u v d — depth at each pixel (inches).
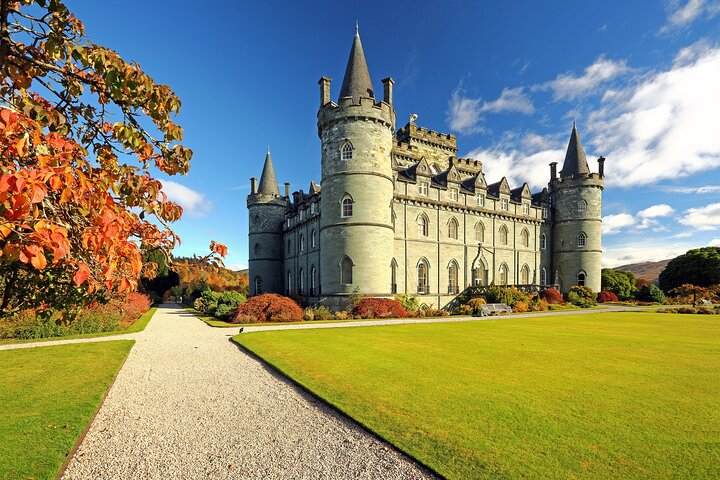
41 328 745.6
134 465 242.1
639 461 231.9
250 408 342.0
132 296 1217.4
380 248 1208.8
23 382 410.3
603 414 307.7
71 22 132.5
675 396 352.8
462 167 1929.1
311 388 384.2
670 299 2094.0
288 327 878.4
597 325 940.6
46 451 249.9
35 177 88.1
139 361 531.2
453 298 1545.3
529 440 261.4
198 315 1339.8
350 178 1206.9
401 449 253.1
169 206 155.6
